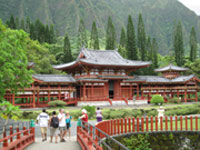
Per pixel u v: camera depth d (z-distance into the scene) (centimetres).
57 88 5462
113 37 10412
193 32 11394
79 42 11869
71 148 1662
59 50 10344
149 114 4191
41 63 7181
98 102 5881
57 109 4700
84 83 5956
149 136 2372
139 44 10412
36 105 5181
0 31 2759
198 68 9175
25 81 2836
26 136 1784
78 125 1955
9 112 2147
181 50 10550
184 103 6400
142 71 9275
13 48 2616
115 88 6706
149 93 6981
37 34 10631
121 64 6328
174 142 2398
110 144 2103
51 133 1886
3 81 2620
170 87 7175
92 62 6016
